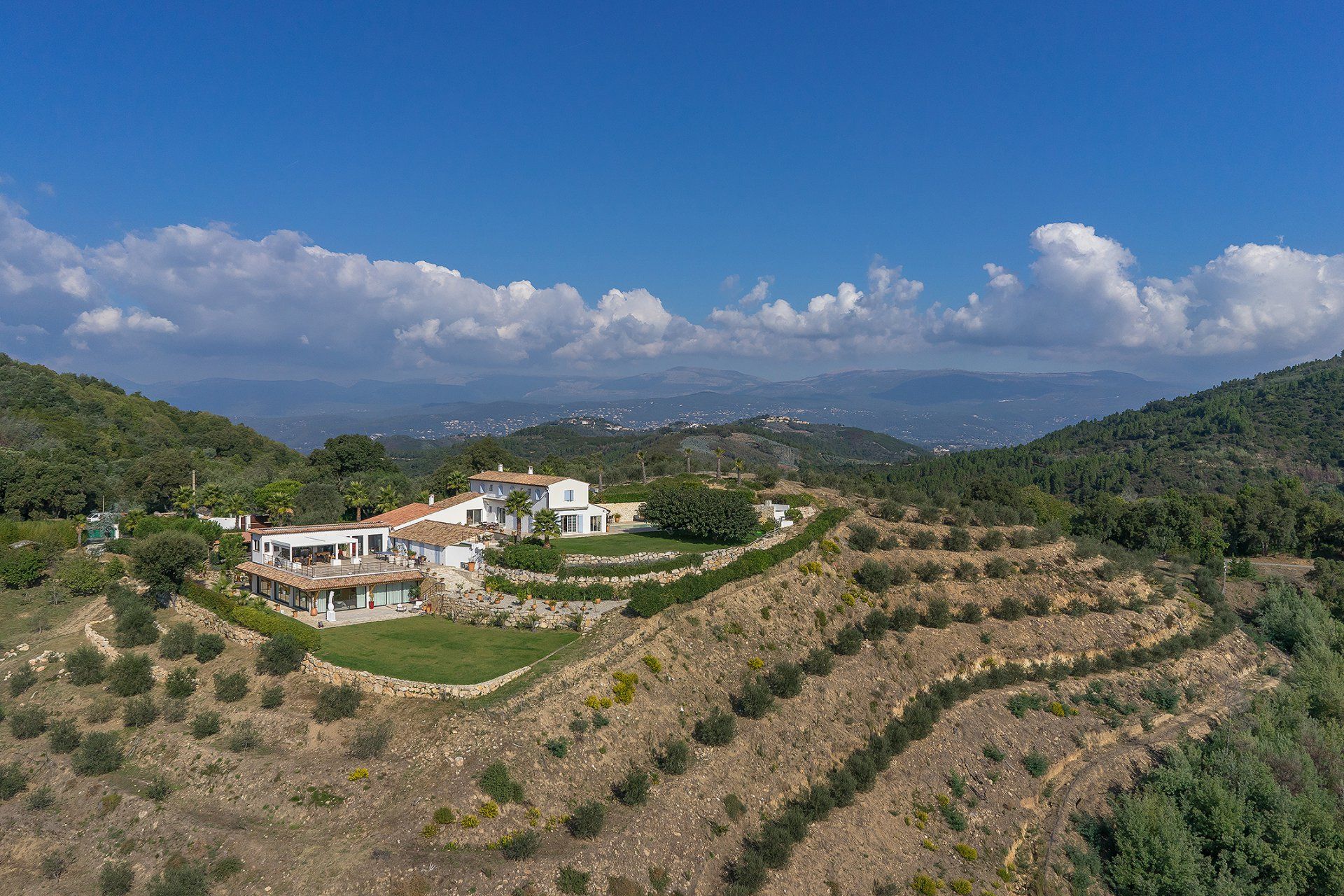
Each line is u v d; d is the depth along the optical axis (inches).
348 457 5059.1
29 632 2488.9
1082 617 2842.0
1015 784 2050.9
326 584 2282.2
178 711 1792.6
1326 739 2388.0
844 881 1603.1
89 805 1556.3
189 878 1290.6
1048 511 4867.1
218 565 2699.3
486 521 3388.3
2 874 1421.0
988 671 2460.6
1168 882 1770.4
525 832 1396.4
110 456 5236.2
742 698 1957.4
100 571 2792.8
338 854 1322.6
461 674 1784.0
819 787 1797.5
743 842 1598.2
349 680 1803.6
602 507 3329.2
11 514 3612.2
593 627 2105.1
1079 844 1913.1
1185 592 3348.9
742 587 2402.8
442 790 1449.3
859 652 2332.7
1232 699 2615.7
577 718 1691.7
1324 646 2940.5
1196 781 2052.2
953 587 2810.0
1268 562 4200.3
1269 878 1836.9
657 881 1422.2
